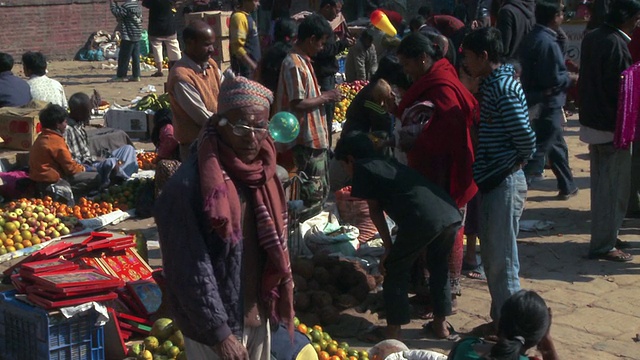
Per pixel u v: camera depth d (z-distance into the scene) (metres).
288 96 6.85
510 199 5.40
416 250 5.40
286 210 3.75
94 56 21.17
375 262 6.78
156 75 18.23
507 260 5.48
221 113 3.49
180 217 3.45
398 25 14.40
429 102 5.79
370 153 5.58
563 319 6.06
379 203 5.53
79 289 5.02
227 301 3.58
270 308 3.75
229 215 3.41
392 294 5.57
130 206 8.94
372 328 5.84
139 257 6.17
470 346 3.80
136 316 5.74
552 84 8.49
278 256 3.62
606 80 6.79
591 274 6.95
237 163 3.50
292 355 4.59
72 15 21.09
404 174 5.44
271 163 3.64
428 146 5.78
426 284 6.20
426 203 5.32
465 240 7.72
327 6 11.02
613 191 7.09
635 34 7.77
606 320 6.06
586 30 9.58
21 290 5.27
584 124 7.04
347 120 7.12
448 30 10.56
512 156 5.35
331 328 5.88
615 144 6.77
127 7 17.34
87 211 8.53
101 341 5.19
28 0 20.33
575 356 5.51
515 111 5.23
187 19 16.28
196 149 3.60
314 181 7.06
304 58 6.94
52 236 7.93
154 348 5.29
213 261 3.53
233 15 11.57
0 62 10.30
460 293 6.48
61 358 5.05
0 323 5.33
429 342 5.72
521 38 9.31
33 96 10.55
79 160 9.55
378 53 13.71
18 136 9.80
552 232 8.03
